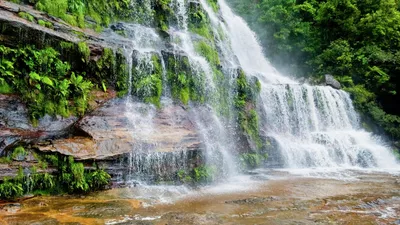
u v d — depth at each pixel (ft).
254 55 72.90
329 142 51.52
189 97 40.37
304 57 82.53
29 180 26.55
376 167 49.34
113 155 30.37
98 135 30.99
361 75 70.08
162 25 46.96
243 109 44.96
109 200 26.63
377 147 53.62
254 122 45.06
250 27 86.33
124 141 31.68
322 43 81.92
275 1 87.04
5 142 26.25
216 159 37.35
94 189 29.14
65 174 28.02
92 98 33.50
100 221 21.70
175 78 39.88
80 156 28.78
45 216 22.31
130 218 22.50
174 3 50.29
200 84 41.68
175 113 37.58
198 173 34.47
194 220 22.40
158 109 37.04
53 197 26.91
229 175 38.34
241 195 29.71
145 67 38.06
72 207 24.47
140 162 31.89
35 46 30.22
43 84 29.78
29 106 28.68
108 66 35.37
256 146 43.73
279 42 82.94
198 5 53.26
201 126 38.22
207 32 53.42
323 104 58.39
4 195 25.22
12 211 23.16
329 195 29.94
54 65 31.14
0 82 27.53
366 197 29.25
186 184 33.22
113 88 35.99
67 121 30.48
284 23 82.99
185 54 41.57
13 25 28.71
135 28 43.29
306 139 52.90
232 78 46.19
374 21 75.97
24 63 29.14
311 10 85.20
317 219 23.11
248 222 22.29
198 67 42.27
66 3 36.40
